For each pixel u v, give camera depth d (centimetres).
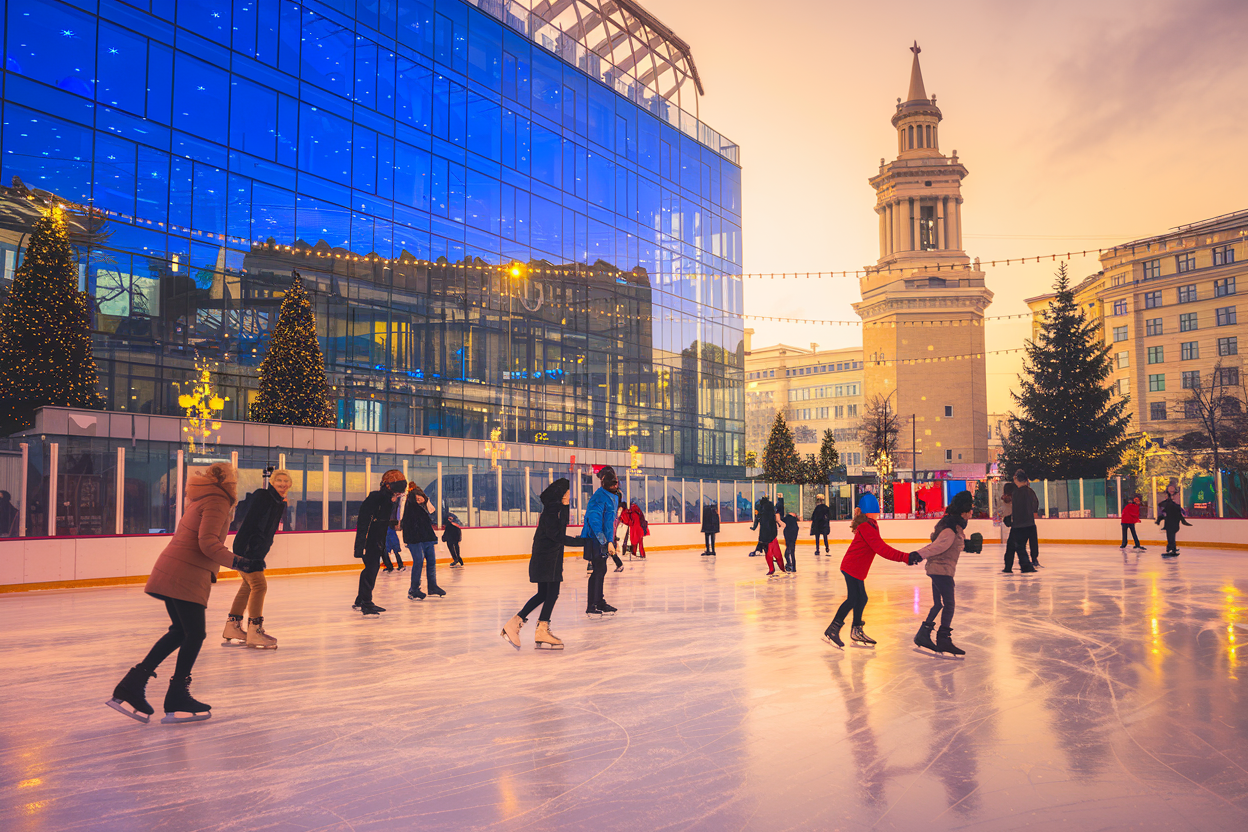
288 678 762
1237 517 2972
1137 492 3291
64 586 1703
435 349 3397
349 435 2769
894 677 766
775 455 4809
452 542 2225
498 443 3475
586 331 4069
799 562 2422
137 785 462
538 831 394
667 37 4831
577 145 4116
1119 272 9219
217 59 2764
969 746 542
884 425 8075
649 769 491
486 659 861
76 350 2186
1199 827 405
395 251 3278
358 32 3192
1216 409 7050
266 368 2627
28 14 2352
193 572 599
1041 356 5341
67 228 2397
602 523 1238
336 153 3100
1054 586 1652
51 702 673
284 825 402
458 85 3566
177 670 602
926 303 9762
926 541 3800
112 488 1816
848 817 414
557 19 4134
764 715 623
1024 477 1962
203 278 2705
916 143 10544
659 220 4566
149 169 2589
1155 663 840
